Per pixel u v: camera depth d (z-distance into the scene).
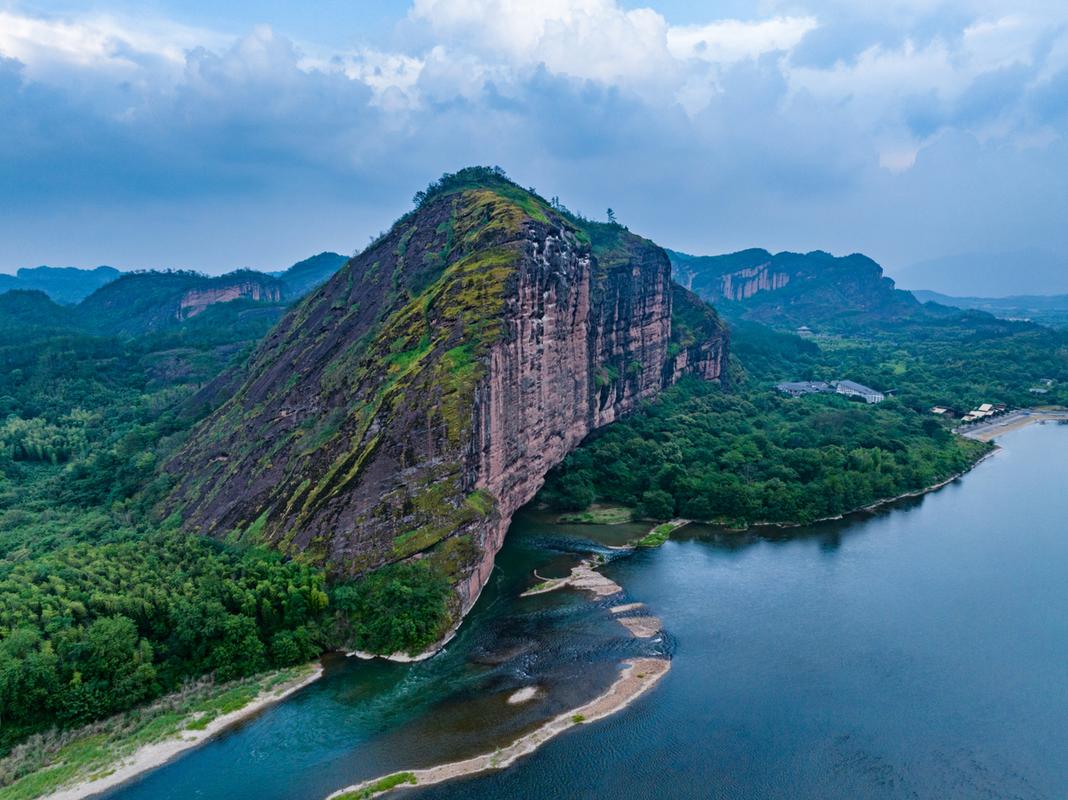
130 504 106.56
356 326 117.31
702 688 67.31
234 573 76.50
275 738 59.38
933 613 83.12
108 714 61.59
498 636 76.38
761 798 53.03
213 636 68.25
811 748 58.69
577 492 120.44
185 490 104.75
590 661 71.88
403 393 87.69
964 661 72.50
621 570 95.88
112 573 76.00
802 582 92.19
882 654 73.75
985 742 59.84
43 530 96.81
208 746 58.41
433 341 93.56
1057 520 118.12
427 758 57.06
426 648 72.44
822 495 121.00
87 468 120.44
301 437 96.50
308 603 73.12
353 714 62.66
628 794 53.22
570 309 123.56
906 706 64.81
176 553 82.75
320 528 80.25
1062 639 76.94
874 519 119.12
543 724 61.41
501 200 122.50
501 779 54.66
